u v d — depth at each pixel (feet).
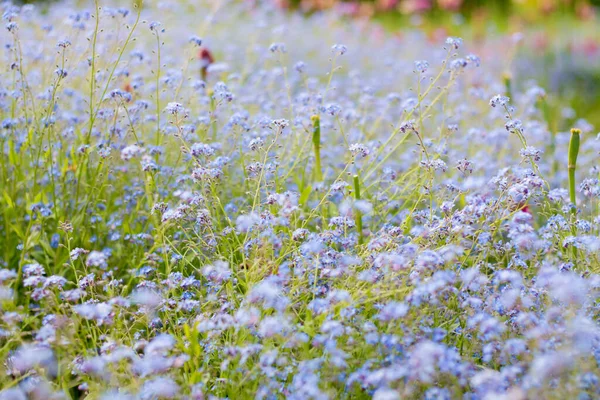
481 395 4.85
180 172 6.19
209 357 5.17
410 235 5.69
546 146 7.36
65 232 5.59
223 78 7.42
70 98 6.80
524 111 7.43
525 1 14.25
